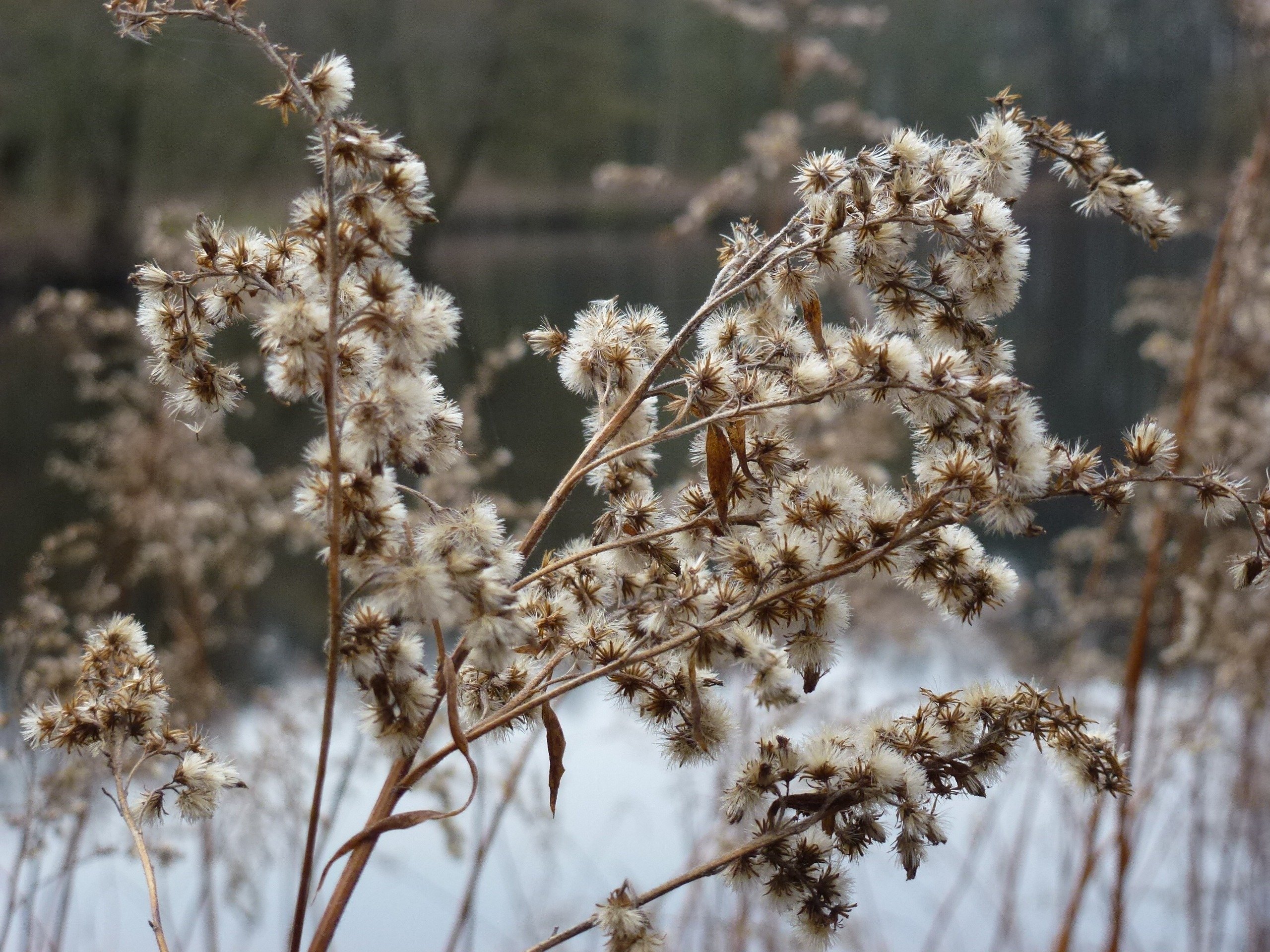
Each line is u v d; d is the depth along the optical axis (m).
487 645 0.30
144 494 0.98
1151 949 0.79
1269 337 0.84
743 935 0.66
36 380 2.53
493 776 0.74
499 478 1.38
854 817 0.32
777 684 0.31
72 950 0.65
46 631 0.62
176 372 0.33
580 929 0.31
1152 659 1.04
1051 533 1.45
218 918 0.75
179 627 0.96
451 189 4.69
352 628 0.30
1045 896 0.84
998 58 4.18
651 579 0.34
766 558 0.32
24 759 0.49
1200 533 0.83
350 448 0.31
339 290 0.31
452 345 0.31
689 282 3.38
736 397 0.33
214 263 0.33
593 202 5.53
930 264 0.34
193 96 3.65
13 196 3.79
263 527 0.98
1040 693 0.33
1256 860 0.83
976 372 0.32
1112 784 0.32
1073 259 3.27
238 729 0.93
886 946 0.77
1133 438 0.32
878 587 0.98
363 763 0.78
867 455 0.84
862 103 4.16
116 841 0.68
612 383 0.35
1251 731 0.81
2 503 1.66
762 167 1.24
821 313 0.34
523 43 4.36
